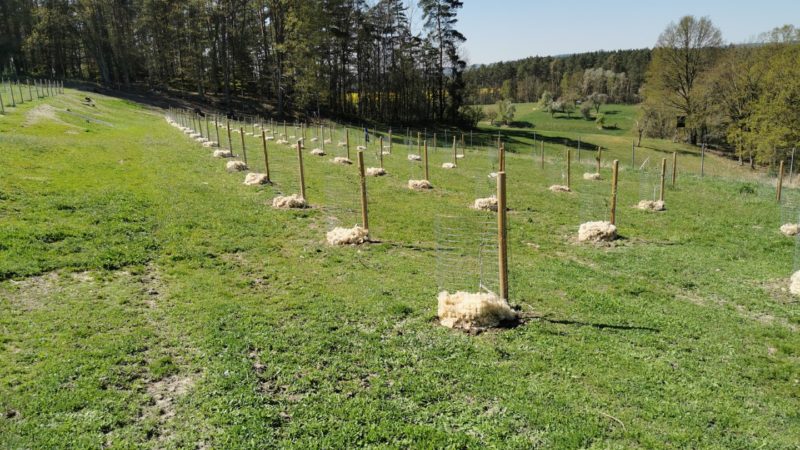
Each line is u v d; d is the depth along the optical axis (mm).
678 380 7570
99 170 21266
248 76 90375
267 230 14914
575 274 12773
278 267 12016
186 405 6535
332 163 28969
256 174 21547
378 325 9055
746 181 31750
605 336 9008
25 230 12461
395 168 29781
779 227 19156
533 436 6117
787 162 50688
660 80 67688
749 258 15023
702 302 11367
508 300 10000
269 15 75688
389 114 82688
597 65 149625
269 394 6824
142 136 38719
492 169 32250
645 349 8586
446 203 20688
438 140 65688
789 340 9250
